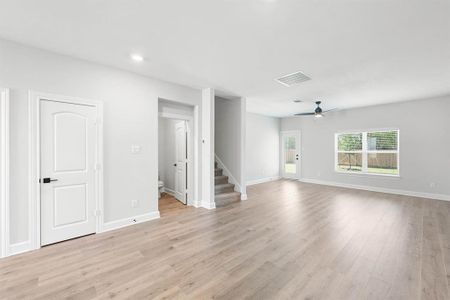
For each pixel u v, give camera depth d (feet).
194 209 13.84
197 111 14.29
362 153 20.58
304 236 9.60
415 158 17.28
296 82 12.67
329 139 22.68
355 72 10.90
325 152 23.02
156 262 7.43
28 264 7.25
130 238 9.40
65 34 7.45
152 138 11.89
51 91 8.71
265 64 9.96
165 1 5.71
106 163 10.23
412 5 5.76
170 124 17.65
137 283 6.28
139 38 7.72
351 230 10.27
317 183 23.67
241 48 8.41
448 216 12.30
